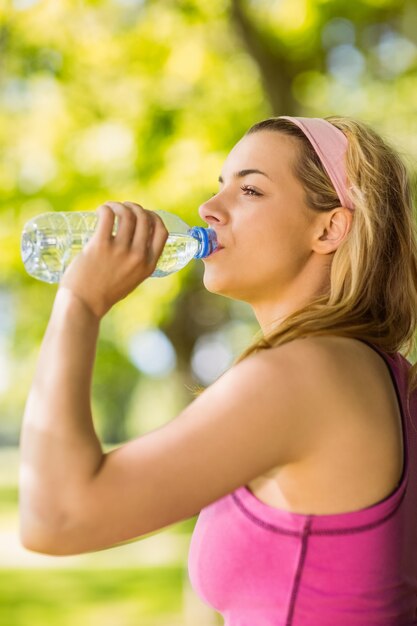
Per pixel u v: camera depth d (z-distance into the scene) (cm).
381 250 186
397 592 163
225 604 166
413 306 192
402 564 165
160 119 764
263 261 188
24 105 786
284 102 750
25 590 1173
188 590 812
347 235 188
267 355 156
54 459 145
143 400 2883
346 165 190
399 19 798
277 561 158
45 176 773
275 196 188
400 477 162
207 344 929
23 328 988
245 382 153
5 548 1530
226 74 793
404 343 192
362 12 775
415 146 749
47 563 1384
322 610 158
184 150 750
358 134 193
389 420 161
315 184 189
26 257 206
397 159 198
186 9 773
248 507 160
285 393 153
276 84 751
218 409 151
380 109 796
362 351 166
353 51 805
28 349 1046
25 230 205
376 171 190
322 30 777
